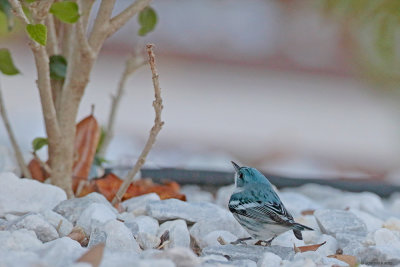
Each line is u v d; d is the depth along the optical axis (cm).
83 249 681
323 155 2156
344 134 2294
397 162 2133
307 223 945
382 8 1315
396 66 1337
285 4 2703
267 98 2653
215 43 2789
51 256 615
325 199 1245
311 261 661
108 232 751
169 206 892
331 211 923
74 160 977
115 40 2644
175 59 2725
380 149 2181
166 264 587
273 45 2775
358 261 758
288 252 770
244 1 2789
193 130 2264
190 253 634
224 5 2808
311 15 2505
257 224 833
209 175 1273
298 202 1094
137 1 902
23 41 2409
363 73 1393
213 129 2277
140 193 1012
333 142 2247
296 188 1319
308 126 2389
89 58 894
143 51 1499
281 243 850
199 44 2767
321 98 2638
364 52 1361
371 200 1140
